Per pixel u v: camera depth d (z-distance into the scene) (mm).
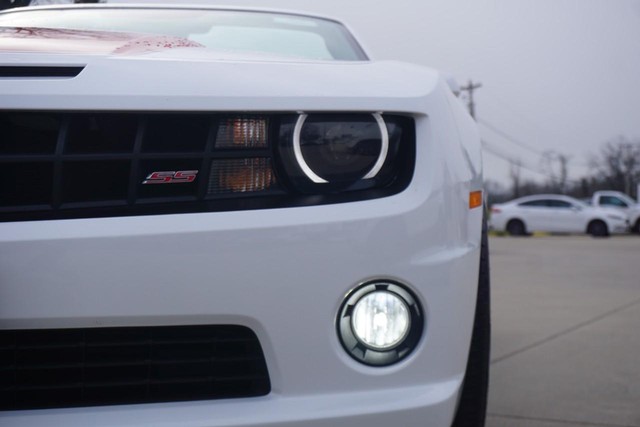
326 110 1672
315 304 1598
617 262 10742
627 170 55219
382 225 1636
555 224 22672
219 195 1632
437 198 1702
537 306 5859
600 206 25641
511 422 2895
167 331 1616
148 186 1613
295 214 1608
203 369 1642
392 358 1653
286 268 1586
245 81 1681
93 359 1603
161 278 1549
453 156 1773
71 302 1528
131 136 1622
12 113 1575
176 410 1571
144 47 1936
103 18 2891
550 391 3320
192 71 1682
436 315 1671
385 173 1709
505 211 23266
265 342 1599
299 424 1576
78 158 1588
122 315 1543
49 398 1598
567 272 9031
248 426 1558
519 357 3990
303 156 1665
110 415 1552
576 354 4059
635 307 5797
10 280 1516
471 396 1973
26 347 1578
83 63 1649
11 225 1535
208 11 3031
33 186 1588
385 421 1616
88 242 1530
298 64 1844
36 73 1625
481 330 1966
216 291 1564
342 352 1629
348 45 2852
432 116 1750
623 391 3324
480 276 1992
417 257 1658
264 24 2955
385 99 1706
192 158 1625
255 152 1652
